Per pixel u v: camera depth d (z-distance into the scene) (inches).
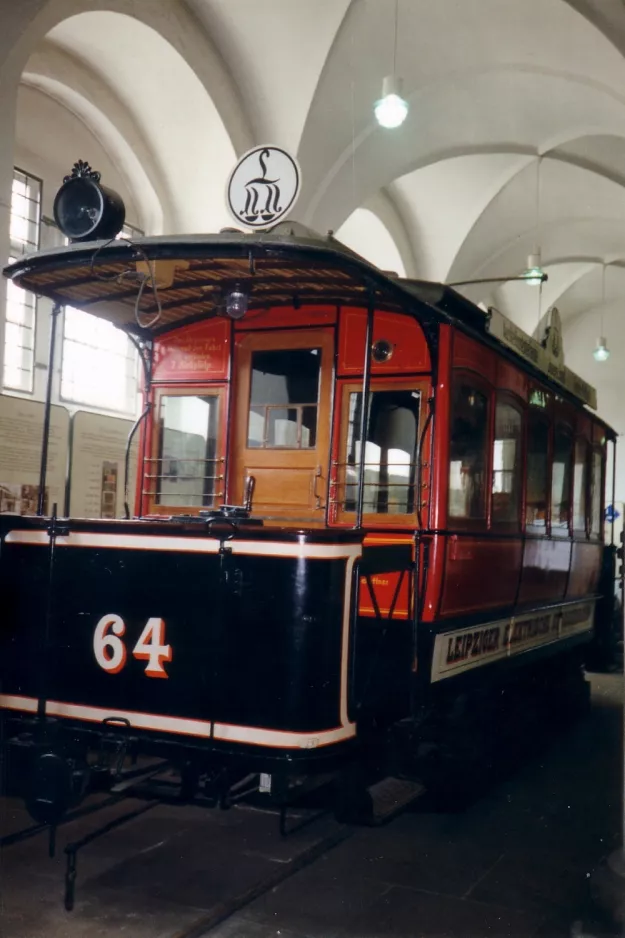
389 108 345.4
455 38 437.7
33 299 366.3
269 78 431.5
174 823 208.1
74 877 157.2
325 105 443.5
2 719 172.6
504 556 259.1
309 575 154.6
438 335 215.2
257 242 165.6
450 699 227.5
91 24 363.9
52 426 324.5
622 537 197.2
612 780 271.3
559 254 728.3
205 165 442.3
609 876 165.0
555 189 610.9
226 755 155.7
